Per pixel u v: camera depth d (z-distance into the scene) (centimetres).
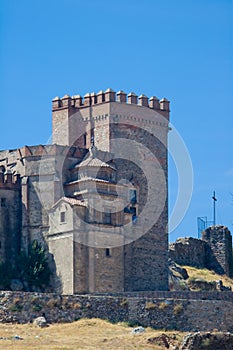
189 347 15438
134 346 15512
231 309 16825
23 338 15900
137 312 16962
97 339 15862
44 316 16975
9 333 16275
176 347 15512
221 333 15612
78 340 15800
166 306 16875
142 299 17000
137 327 16625
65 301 17088
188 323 16775
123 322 16950
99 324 16788
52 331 16475
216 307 16812
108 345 15525
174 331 16588
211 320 16775
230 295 18062
